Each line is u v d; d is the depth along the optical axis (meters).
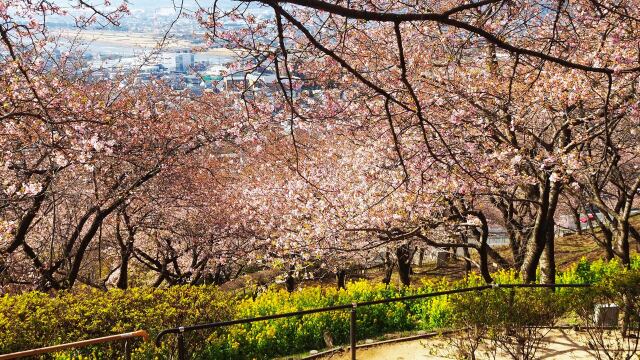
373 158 14.22
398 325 11.24
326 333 10.42
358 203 14.15
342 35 6.03
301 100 13.53
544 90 11.57
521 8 10.39
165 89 19.11
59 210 17.97
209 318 8.72
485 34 3.06
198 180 19.05
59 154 12.09
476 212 13.35
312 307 10.80
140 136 16.61
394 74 12.55
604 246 19.05
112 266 22.91
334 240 14.05
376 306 11.13
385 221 13.38
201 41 11.80
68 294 9.34
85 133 12.70
